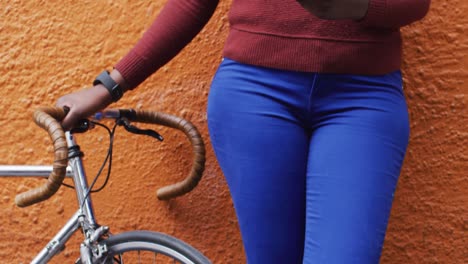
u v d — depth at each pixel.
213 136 1.45
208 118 1.46
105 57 2.03
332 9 1.20
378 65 1.29
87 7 2.03
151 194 2.04
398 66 1.35
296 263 1.40
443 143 1.82
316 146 1.31
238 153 1.37
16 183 2.13
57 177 1.46
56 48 2.06
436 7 1.78
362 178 1.25
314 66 1.27
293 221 1.37
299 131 1.34
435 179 1.84
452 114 1.80
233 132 1.37
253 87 1.35
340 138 1.28
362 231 1.23
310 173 1.31
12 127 2.11
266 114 1.33
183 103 2.00
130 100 2.03
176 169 2.02
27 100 2.09
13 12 2.08
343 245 1.23
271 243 1.38
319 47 1.27
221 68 1.43
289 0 1.28
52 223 2.12
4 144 2.12
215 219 2.01
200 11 1.52
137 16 2.00
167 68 2.00
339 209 1.25
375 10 1.20
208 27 1.96
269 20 1.31
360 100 1.29
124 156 2.05
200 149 1.74
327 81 1.29
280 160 1.34
